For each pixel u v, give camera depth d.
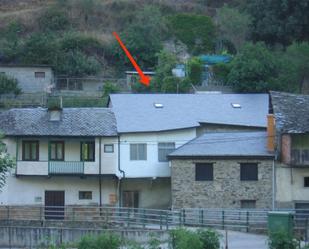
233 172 78.19
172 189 78.31
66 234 68.56
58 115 83.50
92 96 103.75
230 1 131.25
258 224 69.00
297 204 77.94
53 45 112.19
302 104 80.38
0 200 81.62
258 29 117.31
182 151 79.06
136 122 83.25
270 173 78.06
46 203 82.19
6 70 106.62
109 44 116.19
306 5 115.44
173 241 46.62
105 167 81.69
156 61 112.75
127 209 74.31
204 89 100.56
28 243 69.00
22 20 125.25
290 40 116.38
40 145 82.31
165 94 88.50
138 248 46.97
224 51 113.88
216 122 84.44
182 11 128.62
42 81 107.06
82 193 82.50
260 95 89.94
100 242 47.25
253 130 84.75
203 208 76.94
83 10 126.81
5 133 81.38
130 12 127.00
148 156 82.50
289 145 77.69
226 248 53.62
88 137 81.75
